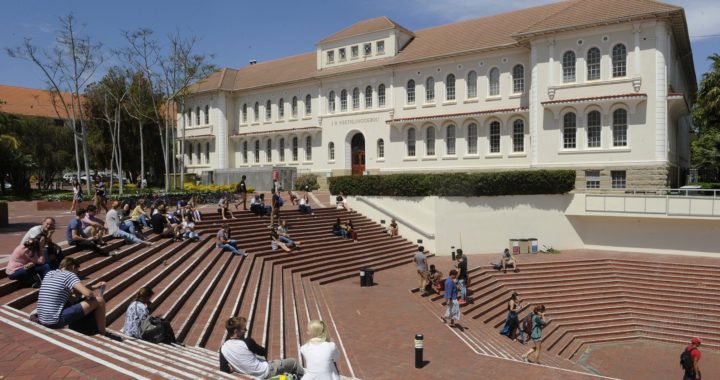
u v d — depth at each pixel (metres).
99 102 56.59
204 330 12.97
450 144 44.84
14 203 41.28
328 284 23.89
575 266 28.91
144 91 54.28
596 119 35.75
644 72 33.81
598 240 33.06
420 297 21.78
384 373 13.71
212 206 36.31
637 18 33.44
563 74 36.97
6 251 17.22
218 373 8.02
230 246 23.30
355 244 29.80
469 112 42.56
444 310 20.55
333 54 52.66
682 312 24.05
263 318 15.66
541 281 27.00
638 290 26.28
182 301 14.63
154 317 11.05
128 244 18.94
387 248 30.75
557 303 25.17
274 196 28.03
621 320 24.12
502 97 41.69
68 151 61.12
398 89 47.56
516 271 27.95
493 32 43.88
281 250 25.67
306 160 54.94
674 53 38.31
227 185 49.03
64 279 9.02
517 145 41.12
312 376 7.78
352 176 36.59
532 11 44.25
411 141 47.12
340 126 51.81
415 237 32.88
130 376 6.48
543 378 13.98
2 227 25.09
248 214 29.77
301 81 54.31
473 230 32.34
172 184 61.28
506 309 23.30
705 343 22.11
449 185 31.86
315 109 53.94
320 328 8.22
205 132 61.88
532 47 38.00
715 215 28.50
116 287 13.39
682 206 29.53
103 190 30.33
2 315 9.38
